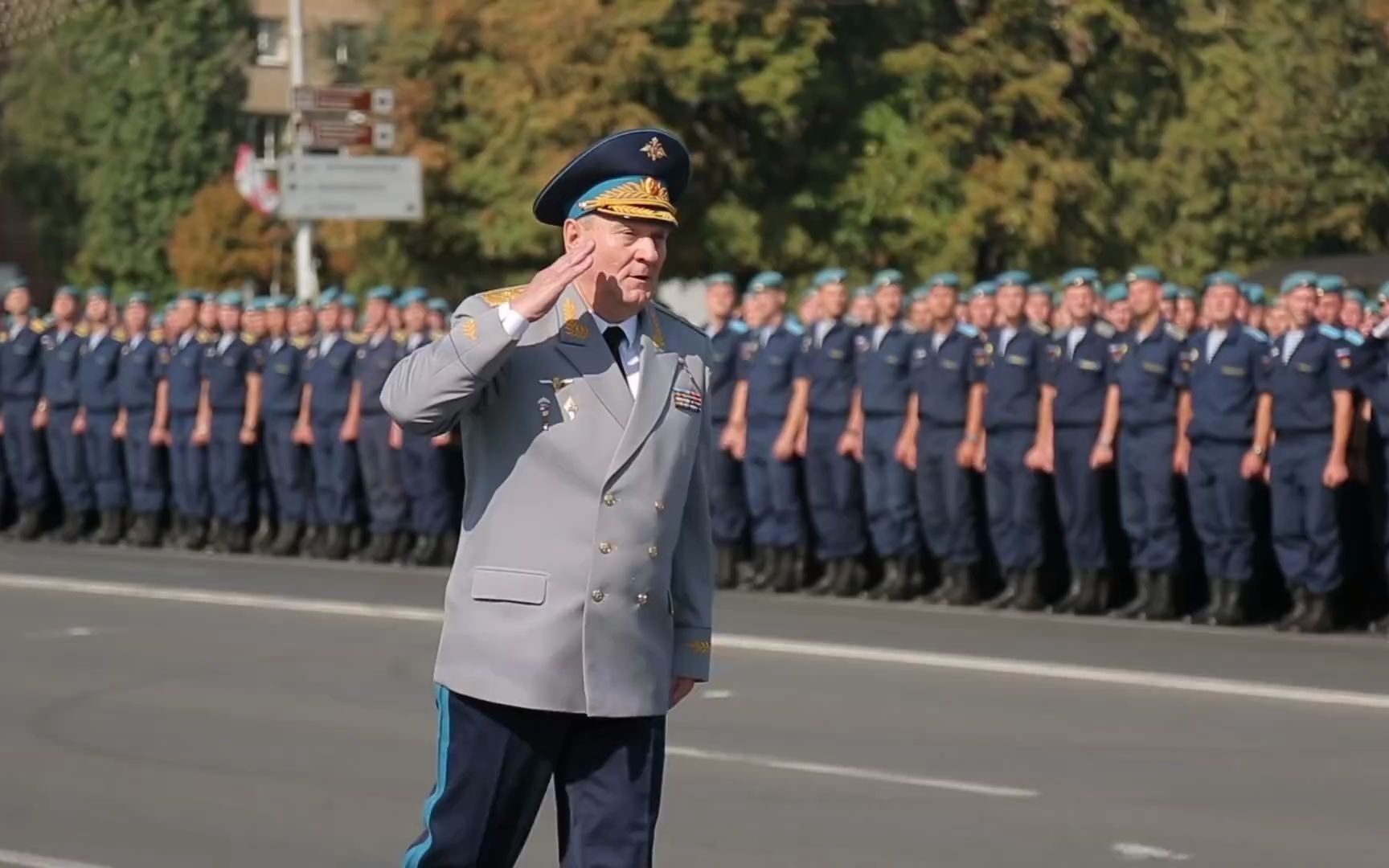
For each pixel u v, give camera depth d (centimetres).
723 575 2267
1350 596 1870
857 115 3169
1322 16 3369
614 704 655
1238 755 1255
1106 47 3272
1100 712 1397
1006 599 2042
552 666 650
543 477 654
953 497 2052
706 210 3188
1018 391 1998
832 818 1092
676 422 668
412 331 2477
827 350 2147
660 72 3042
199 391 2680
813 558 2234
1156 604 1931
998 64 3145
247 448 2661
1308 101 3388
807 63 3028
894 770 1212
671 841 1042
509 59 3200
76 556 2575
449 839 664
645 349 667
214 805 1138
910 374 2091
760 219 3181
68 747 1297
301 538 2630
